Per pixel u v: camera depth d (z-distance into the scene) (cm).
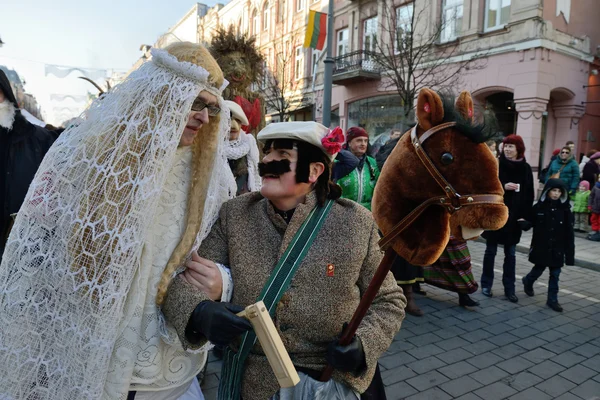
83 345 116
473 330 393
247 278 133
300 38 2012
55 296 116
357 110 1725
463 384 301
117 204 114
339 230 135
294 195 136
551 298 452
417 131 123
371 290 123
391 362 330
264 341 109
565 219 450
